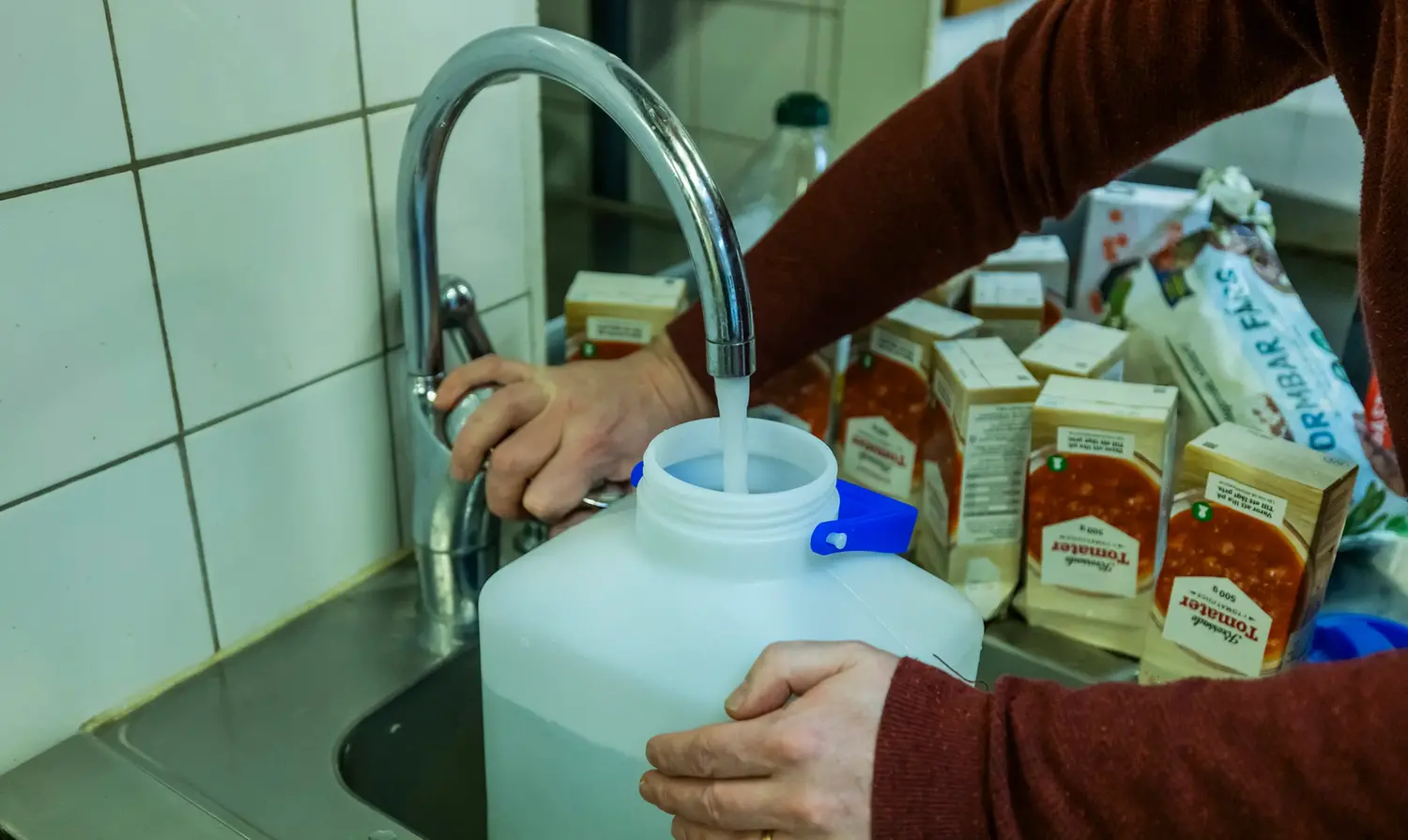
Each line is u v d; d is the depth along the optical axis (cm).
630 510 65
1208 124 71
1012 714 46
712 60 126
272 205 68
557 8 127
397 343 79
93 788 64
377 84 72
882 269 77
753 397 91
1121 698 45
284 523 75
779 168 108
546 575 60
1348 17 55
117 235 61
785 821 47
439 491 74
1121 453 75
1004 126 72
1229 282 90
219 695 71
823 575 58
